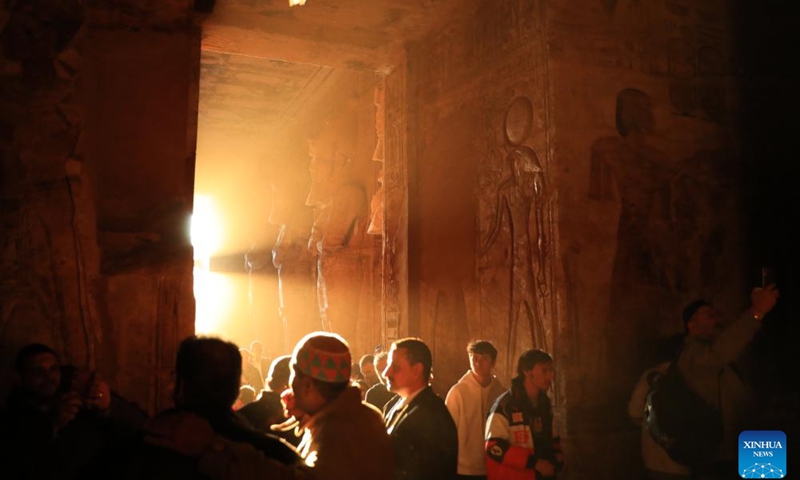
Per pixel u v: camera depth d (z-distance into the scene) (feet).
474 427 14.62
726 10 25.77
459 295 26.61
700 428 13.98
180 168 21.65
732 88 25.36
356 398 8.52
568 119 22.15
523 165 23.26
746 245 24.56
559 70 22.27
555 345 21.17
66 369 11.52
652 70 23.93
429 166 29.58
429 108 29.94
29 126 17.44
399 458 10.87
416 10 28.17
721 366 15.26
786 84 26.03
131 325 19.93
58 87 17.90
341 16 28.78
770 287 15.29
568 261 21.48
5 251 16.66
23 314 16.69
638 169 23.04
